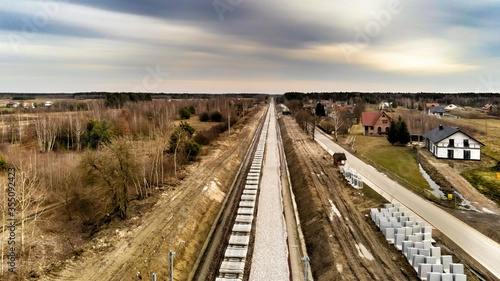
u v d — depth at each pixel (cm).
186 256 2788
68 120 7119
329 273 2419
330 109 14350
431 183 4788
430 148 6850
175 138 5556
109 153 3300
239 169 5800
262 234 3284
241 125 10956
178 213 3428
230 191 4656
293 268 2667
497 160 6056
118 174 3241
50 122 6600
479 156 6109
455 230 3036
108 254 2614
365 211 3491
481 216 3416
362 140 8381
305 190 4275
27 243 2820
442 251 2633
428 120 9331
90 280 2270
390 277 2306
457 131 6147
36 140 6550
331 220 3256
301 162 5709
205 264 2752
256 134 9769
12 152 5166
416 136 8438
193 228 3238
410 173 5259
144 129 6812
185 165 5447
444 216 3381
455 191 4381
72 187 3403
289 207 4050
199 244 3089
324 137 8831
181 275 2544
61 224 3244
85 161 3250
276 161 6538
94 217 3266
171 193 4056
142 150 5528
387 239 2828
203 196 4000
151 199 3841
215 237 3247
